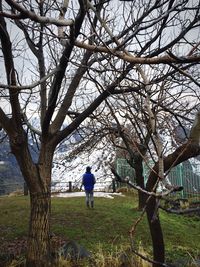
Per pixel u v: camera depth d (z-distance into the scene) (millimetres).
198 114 3246
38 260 8547
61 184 25766
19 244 11602
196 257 10961
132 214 15453
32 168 8828
